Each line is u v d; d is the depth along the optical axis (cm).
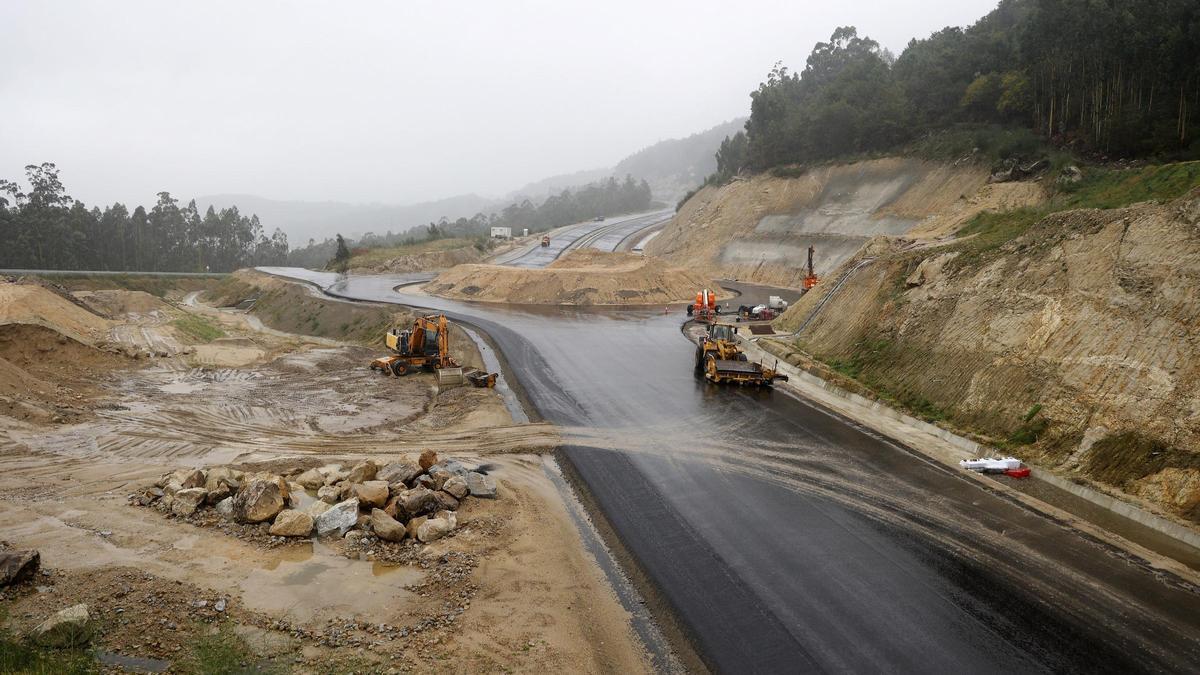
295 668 871
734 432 1967
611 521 1391
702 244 7806
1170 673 913
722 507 1455
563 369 2792
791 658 952
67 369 2688
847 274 3288
